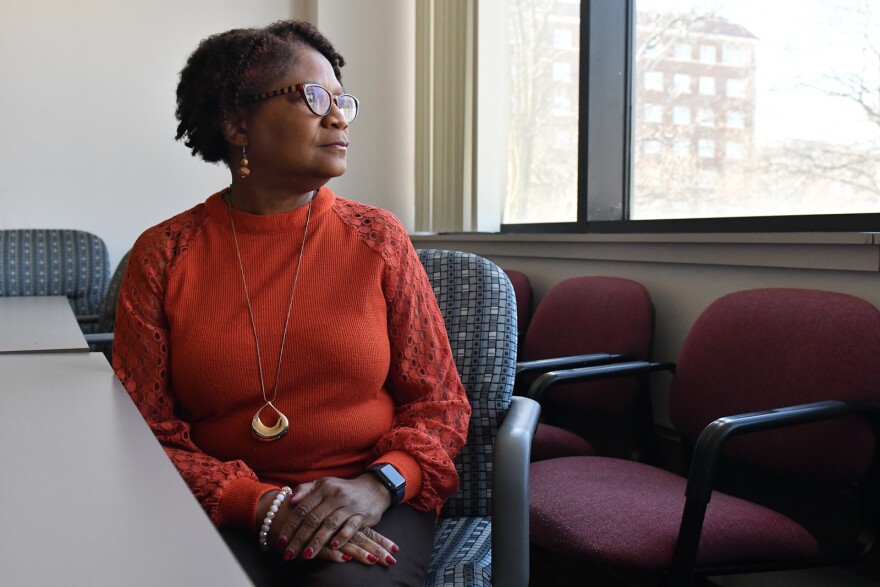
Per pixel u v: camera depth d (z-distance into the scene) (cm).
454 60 343
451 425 121
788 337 167
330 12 383
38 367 125
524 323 269
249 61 120
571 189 304
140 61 376
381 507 106
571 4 301
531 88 327
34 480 66
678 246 221
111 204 376
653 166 268
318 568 98
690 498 132
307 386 116
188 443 116
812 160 205
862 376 152
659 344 234
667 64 259
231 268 120
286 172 121
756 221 219
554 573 228
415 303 124
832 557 146
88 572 48
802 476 158
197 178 390
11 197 360
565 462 182
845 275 177
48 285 341
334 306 118
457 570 112
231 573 48
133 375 117
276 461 116
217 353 114
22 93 359
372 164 395
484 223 333
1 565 49
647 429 208
